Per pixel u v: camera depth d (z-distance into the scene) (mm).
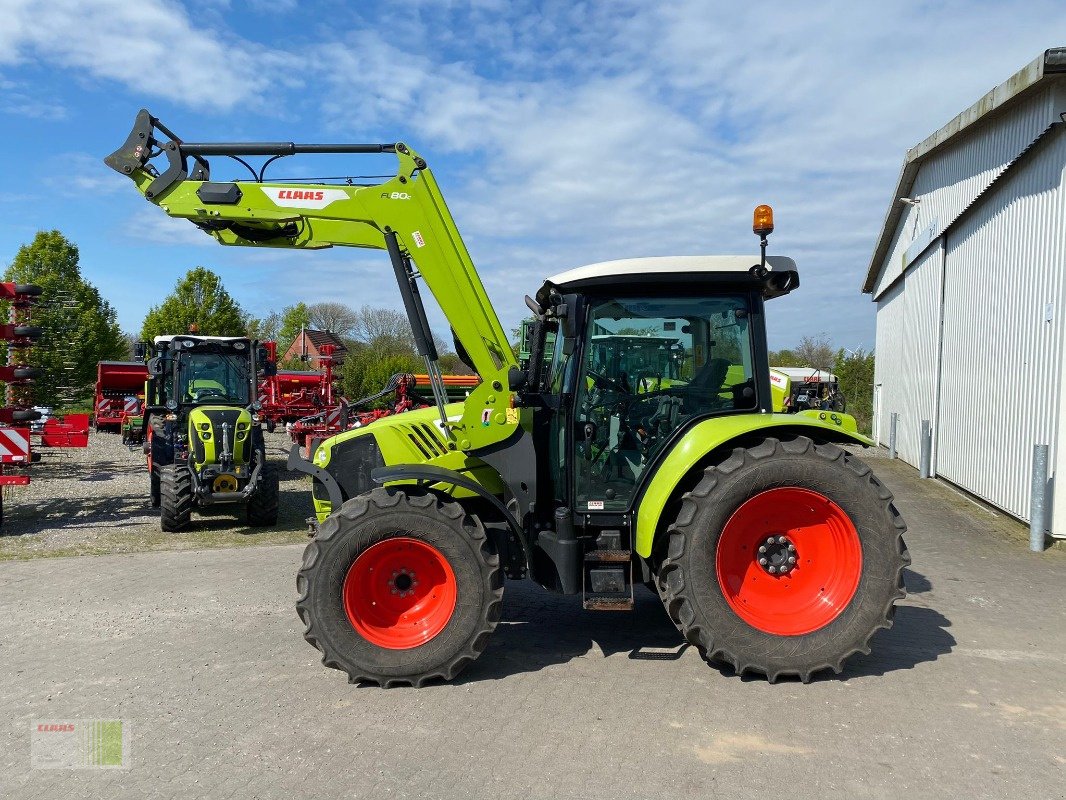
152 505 10438
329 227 4883
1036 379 8586
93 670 4570
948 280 12625
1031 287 8789
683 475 4367
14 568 7074
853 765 3367
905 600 5887
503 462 4781
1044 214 8469
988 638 5008
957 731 3684
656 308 4723
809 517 4430
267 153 4895
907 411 15680
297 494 11812
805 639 4242
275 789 3217
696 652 4789
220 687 4301
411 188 4824
